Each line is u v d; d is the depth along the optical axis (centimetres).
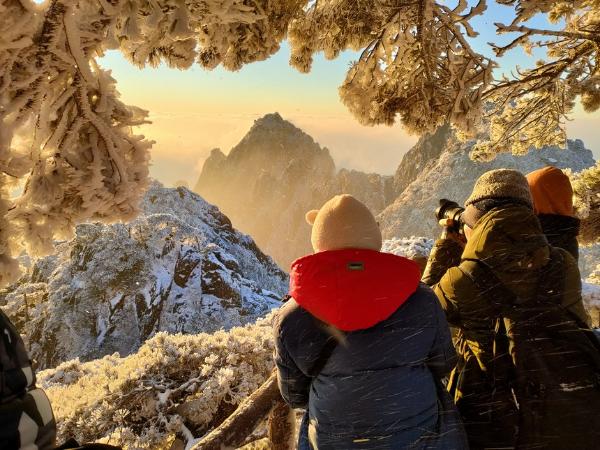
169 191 6688
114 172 185
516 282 194
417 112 455
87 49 177
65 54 169
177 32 215
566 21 609
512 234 198
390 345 169
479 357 204
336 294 165
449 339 185
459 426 187
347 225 170
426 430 175
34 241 176
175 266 3922
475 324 203
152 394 471
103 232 3897
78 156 179
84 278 3750
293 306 178
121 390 473
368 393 170
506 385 197
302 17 438
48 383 635
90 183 177
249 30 321
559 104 809
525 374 189
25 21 154
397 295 167
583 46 623
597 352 191
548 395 186
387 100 461
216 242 6400
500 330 198
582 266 6238
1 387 98
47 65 166
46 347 3609
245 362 495
